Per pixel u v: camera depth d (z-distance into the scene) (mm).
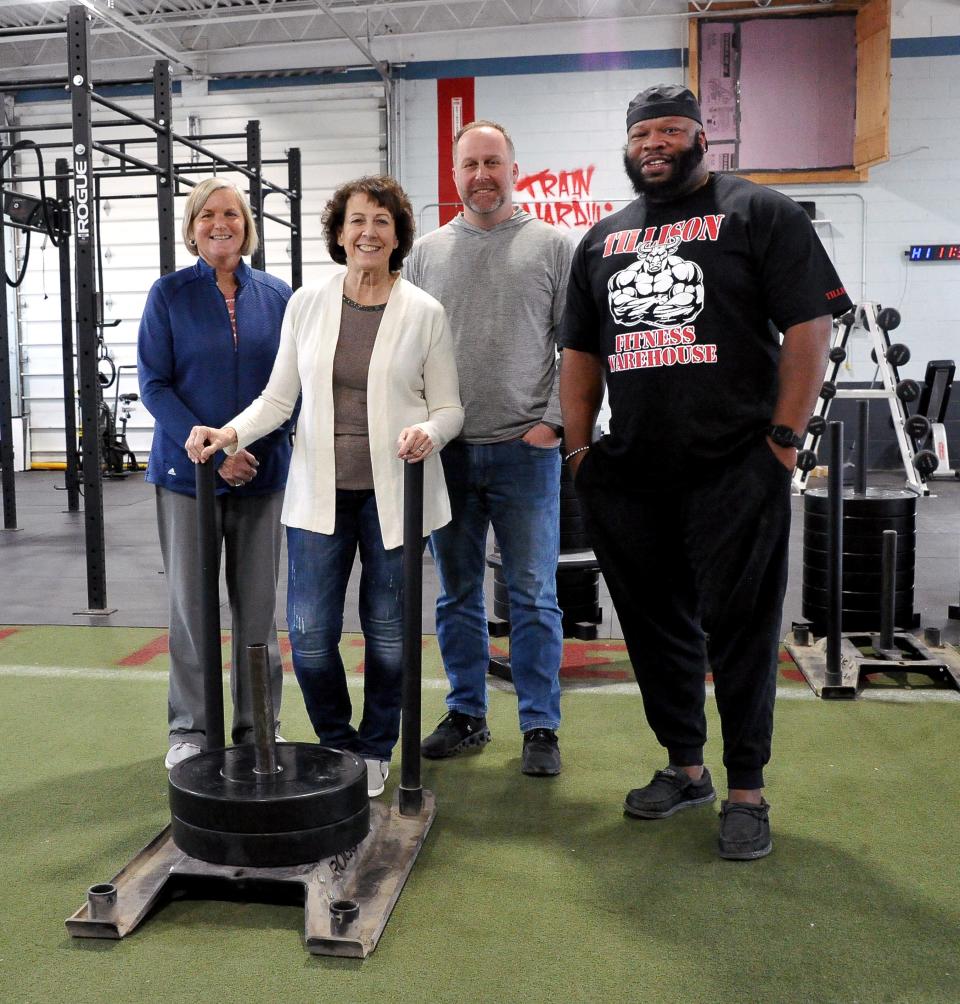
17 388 11562
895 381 8289
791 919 1762
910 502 3674
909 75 10023
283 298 2451
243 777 1824
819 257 1908
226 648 3719
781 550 1982
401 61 10641
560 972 1600
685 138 1945
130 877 1839
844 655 3359
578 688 3221
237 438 2047
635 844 2070
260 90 10922
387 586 2168
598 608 3875
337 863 1834
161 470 2365
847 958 1635
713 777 2445
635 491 2102
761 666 2002
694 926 1739
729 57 9898
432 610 4340
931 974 1589
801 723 2846
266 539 2422
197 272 2354
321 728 2264
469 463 2471
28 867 1978
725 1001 1519
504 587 3742
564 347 2225
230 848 1753
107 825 2174
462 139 2402
